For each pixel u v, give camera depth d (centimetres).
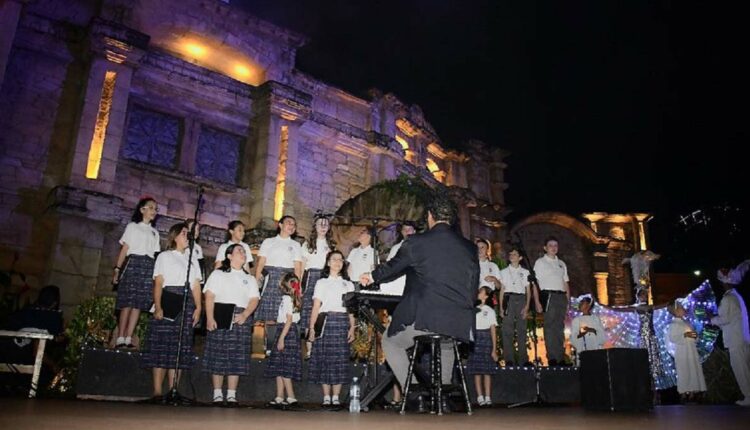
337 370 677
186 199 1376
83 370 633
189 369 688
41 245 1158
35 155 1191
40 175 1189
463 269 475
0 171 1148
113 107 1252
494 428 300
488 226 2255
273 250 834
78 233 1149
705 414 502
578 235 2330
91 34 1240
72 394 712
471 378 800
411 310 459
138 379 659
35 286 1130
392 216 1322
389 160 1770
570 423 358
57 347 880
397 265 479
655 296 2356
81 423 271
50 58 1247
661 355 1196
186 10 1451
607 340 1398
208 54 1530
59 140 1224
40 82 1225
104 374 642
